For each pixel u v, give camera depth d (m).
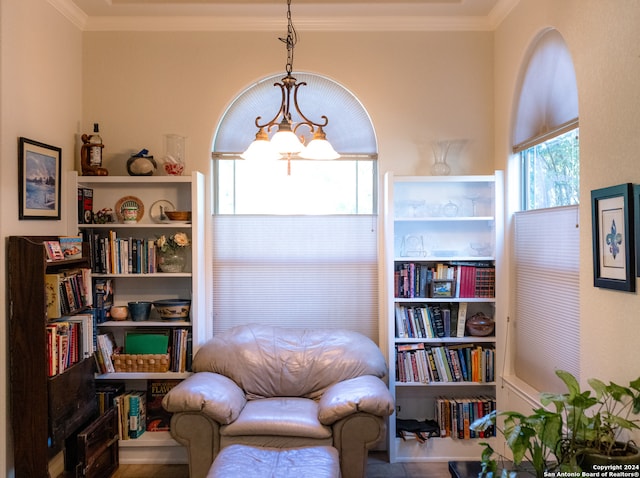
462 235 4.08
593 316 2.56
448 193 4.07
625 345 2.28
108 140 4.05
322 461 2.70
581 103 2.67
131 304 3.87
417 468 3.70
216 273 4.12
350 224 4.14
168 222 3.84
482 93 4.09
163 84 4.05
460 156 4.08
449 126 4.08
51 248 3.10
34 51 3.32
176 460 3.79
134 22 4.00
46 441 2.93
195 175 3.78
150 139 4.05
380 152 4.08
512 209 3.80
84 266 3.60
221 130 4.13
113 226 3.79
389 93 4.08
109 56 4.04
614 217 2.33
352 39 4.08
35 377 2.93
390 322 3.81
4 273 2.94
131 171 3.85
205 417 3.12
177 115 4.05
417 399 4.04
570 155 3.03
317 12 3.92
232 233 4.13
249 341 3.70
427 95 4.08
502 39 3.90
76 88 3.95
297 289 4.13
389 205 3.81
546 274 3.27
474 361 3.84
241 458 2.71
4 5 2.97
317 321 4.14
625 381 2.29
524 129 3.64
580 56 2.67
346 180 4.20
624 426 1.99
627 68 2.26
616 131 2.34
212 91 4.06
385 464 3.77
